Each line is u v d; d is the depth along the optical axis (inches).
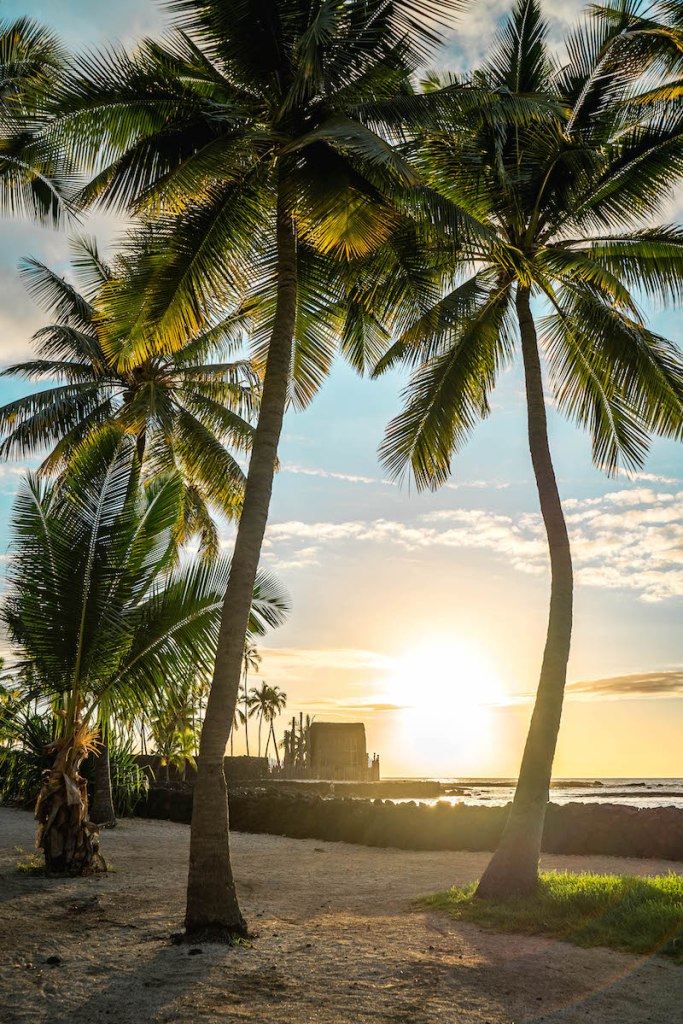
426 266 429.7
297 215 376.5
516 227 451.8
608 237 459.2
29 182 454.9
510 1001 231.3
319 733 3346.5
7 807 922.1
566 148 434.6
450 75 494.9
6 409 835.4
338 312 459.5
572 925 320.8
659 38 416.5
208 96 400.5
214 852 314.2
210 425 909.8
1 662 622.5
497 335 503.8
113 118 370.9
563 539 421.4
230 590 341.1
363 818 698.2
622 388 466.6
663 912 318.0
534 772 392.5
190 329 411.2
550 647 408.5
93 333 903.7
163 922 339.6
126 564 477.7
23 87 384.8
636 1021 214.8
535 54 478.6
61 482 561.6
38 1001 230.8
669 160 433.1
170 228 394.9
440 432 494.3
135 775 903.7
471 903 369.7
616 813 563.8
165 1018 215.6
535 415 442.3
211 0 364.2
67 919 345.4
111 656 476.7
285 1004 227.8
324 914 364.2
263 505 354.9
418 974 259.0
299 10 364.8
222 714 327.3
